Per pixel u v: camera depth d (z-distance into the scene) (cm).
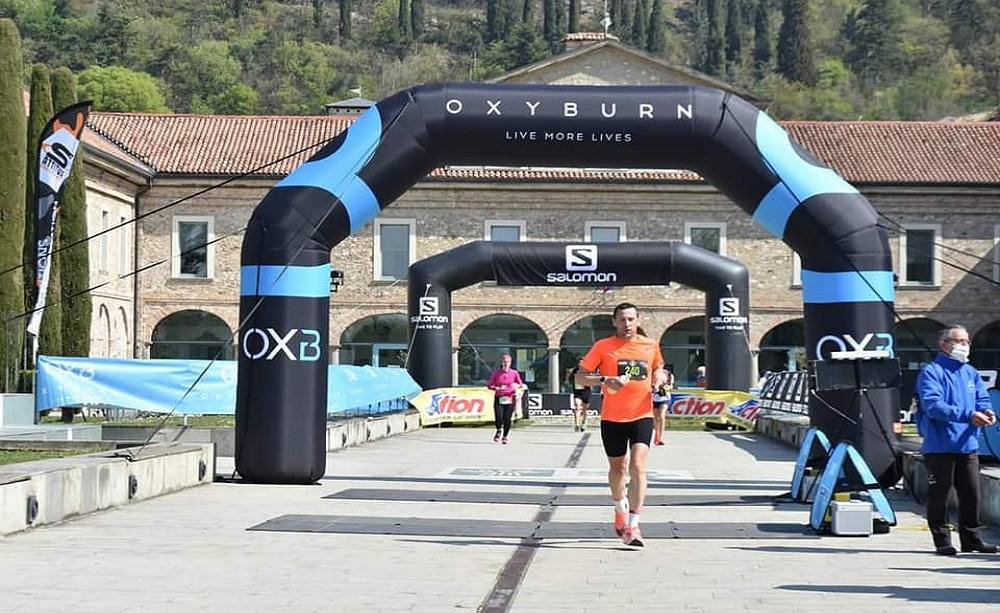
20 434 2139
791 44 14625
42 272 2448
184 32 15238
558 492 1767
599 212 5200
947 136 5406
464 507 1552
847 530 1272
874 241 1717
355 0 17075
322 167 1758
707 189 5181
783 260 5206
